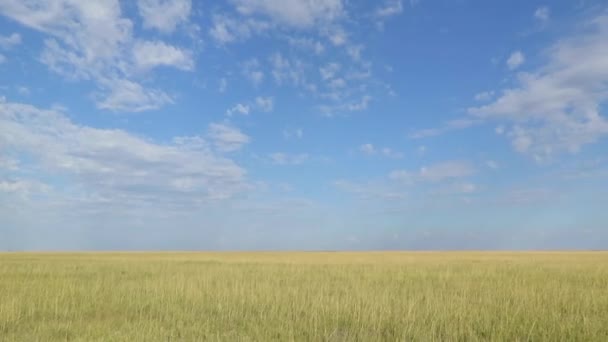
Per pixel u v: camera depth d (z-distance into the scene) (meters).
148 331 10.86
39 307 13.68
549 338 10.45
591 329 10.98
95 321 12.41
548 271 27.53
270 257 61.66
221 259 51.47
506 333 10.80
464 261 44.00
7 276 23.55
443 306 13.74
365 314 12.59
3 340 10.23
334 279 23.03
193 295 16.00
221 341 10.24
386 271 28.31
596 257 56.94
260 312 13.23
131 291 16.80
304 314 13.35
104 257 58.06
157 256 65.00
